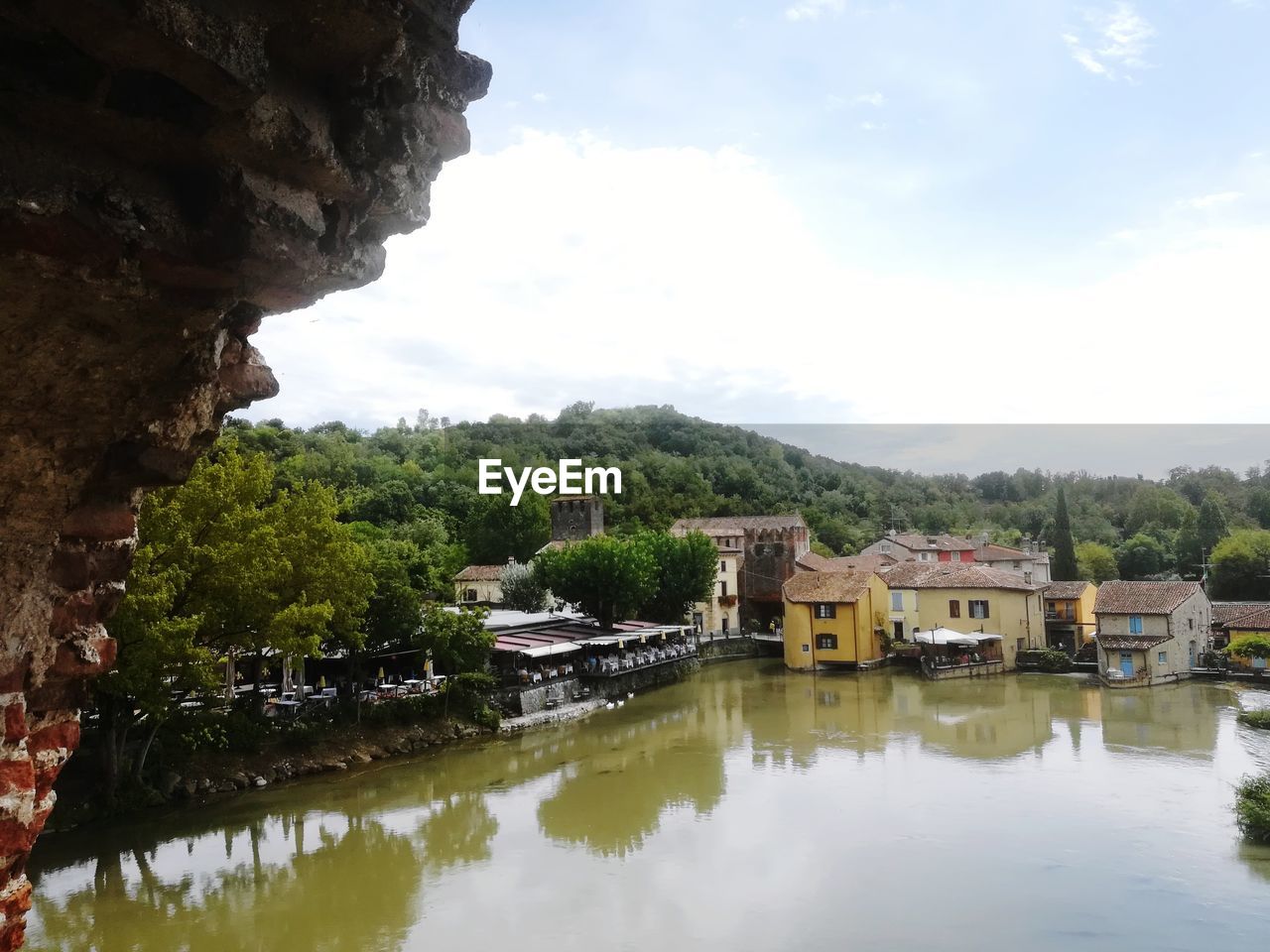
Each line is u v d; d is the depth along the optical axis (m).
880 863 23.89
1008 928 19.91
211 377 7.04
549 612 65.44
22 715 7.21
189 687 28.00
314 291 6.98
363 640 35.34
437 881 22.97
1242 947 18.94
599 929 20.03
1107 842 25.14
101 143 5.30
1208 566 79.56
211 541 29.41
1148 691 51.19
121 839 26.16
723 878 23.02
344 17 5.48
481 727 42.19
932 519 138.00
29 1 4.48
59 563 7.45
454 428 150.00
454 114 7.07
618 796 30.70
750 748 38.19
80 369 6.14
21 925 7.57
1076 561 89.69
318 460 91.94
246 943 19.38
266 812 28.89
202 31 4.94
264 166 5.85
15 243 5.05
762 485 128.38
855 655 64.50
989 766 33.88
